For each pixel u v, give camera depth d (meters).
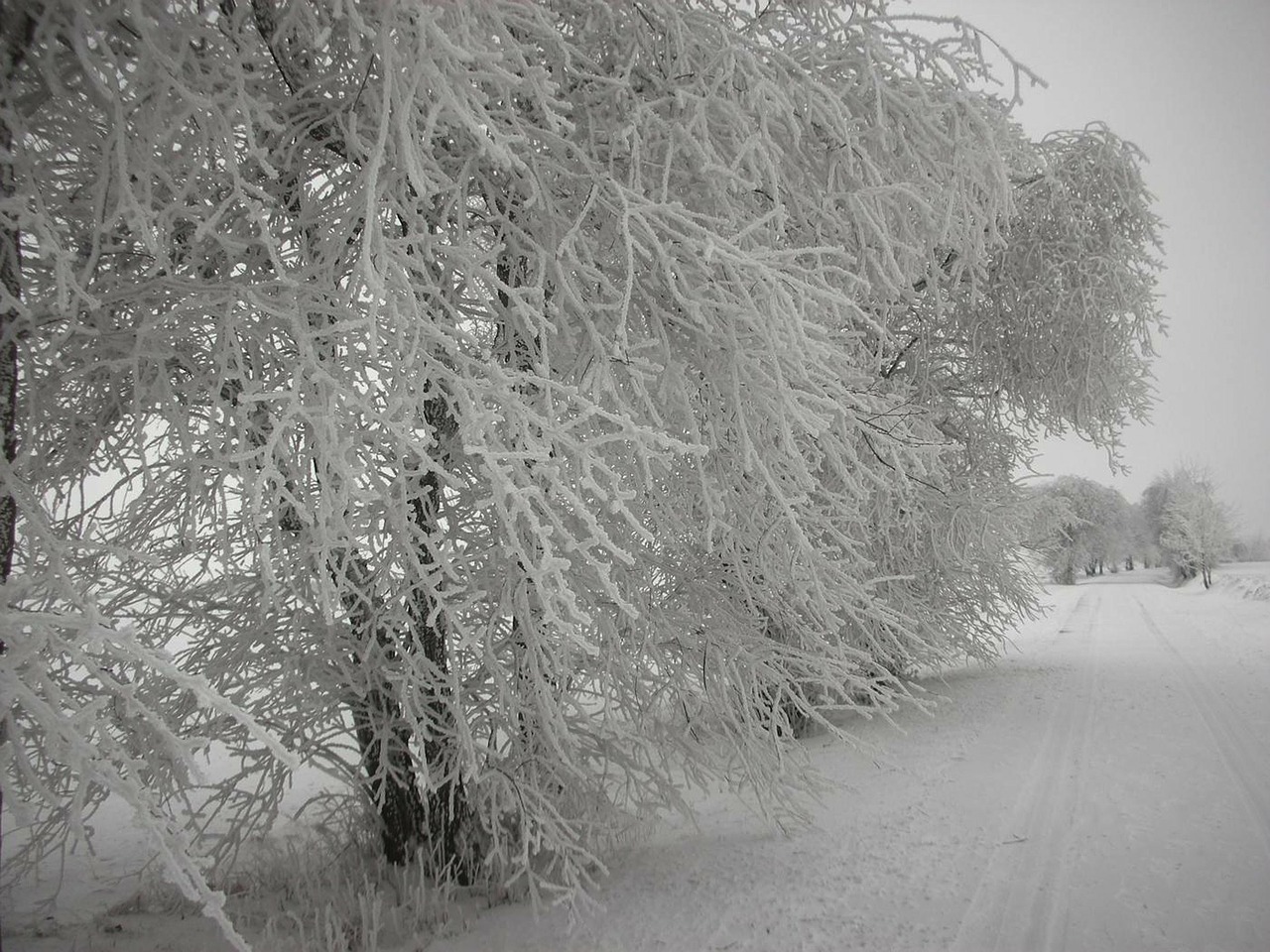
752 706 4.86
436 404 4.11
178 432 3.11
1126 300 8.57
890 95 3.99
